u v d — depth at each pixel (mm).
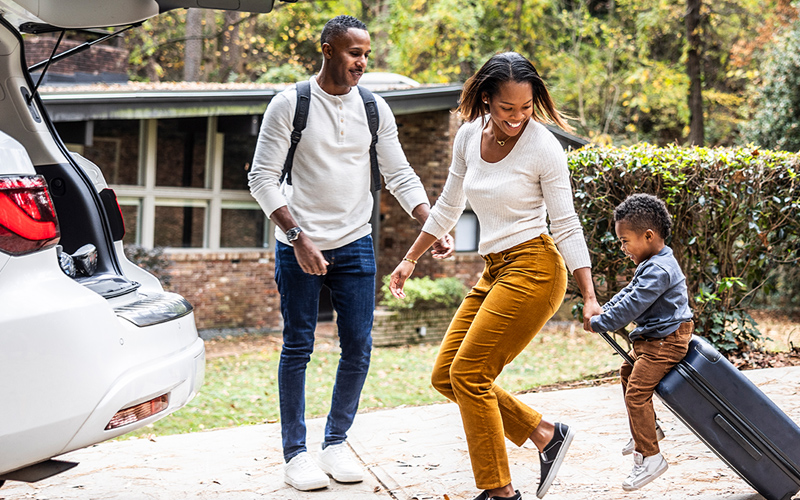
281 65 25406
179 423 6570
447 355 3004
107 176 11164
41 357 2301
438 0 21344
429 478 3463
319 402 7461
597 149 6254
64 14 2939
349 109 3393
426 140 12164
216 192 11922
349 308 3430
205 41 24484
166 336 2852
